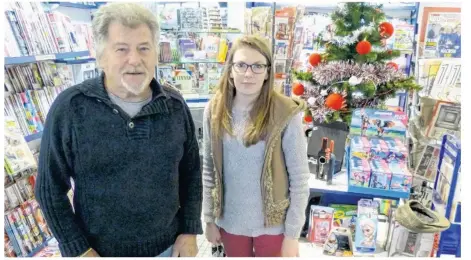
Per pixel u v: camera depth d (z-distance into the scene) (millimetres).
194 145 1340
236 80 1308
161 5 3502
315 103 2025
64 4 3010
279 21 3197
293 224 1392
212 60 3580
